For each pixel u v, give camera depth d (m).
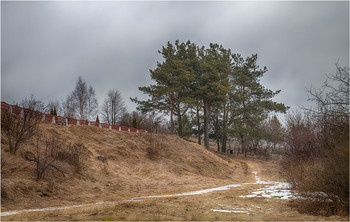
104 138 33.75
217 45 63.59
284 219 10.45
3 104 22.47
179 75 54.28
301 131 17.64
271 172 44.31
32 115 21.52
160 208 13.29
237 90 62.88
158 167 32.50
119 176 25.08
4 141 19.70
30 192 14.96
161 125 54.41
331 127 11.79
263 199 16.81
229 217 11.23
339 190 10.80
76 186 18.91
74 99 60.72
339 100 11.12
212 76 54.84
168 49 58.25
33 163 19.00
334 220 9.76
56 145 23.08
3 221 10.04
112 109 63.06
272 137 71.25
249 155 68.94
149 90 55.03
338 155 10.77
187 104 57.16
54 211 12.03
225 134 63.16
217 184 28.41
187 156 40.81
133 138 38.03
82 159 23.30
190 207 13.91
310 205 11.87
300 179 13.34
